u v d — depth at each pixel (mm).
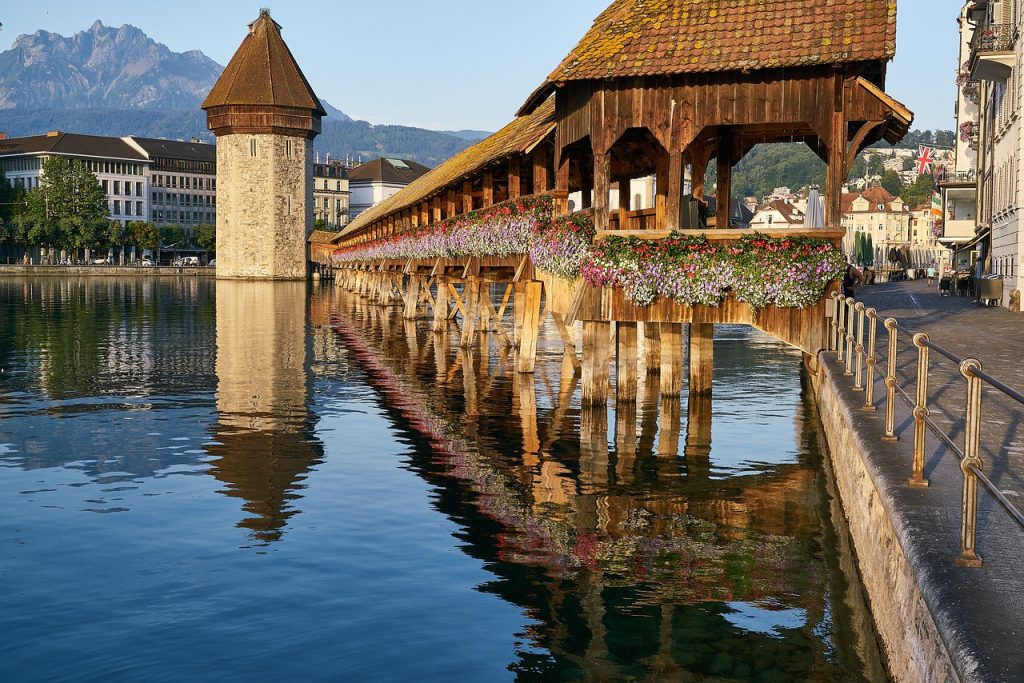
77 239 132000
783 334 16359
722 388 23281
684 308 16609
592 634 8258
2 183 137125
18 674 7465
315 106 107875
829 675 7367
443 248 33188
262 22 108688
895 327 9070
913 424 9984
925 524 6324
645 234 16422
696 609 8820
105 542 10781
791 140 20359
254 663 7684
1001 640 4531
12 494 12898
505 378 24812
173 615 8664
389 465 14742
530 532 11258
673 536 11102
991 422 10086
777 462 14961
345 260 76438
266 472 14234
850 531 10438
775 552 10461
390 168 197125
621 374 19844
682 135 16281
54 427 17766
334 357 29781
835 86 15586
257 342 34688
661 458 15266
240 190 106312
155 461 14953
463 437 16984
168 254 169625
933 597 5152
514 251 23031
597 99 16609
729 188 19891
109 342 34625
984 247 46250
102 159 163375
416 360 28984
